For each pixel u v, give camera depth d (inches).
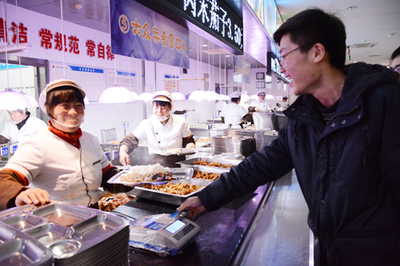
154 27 104.7
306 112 39.6
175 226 47.3
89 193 63.8
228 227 56.2
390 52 495.2
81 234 30.7
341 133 35.6
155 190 67.9
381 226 33.9
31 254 23.3
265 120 214.7
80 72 212.2
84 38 214.2
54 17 188.7
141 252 45.4
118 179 67.2
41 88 189.2
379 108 32.0
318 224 40.1
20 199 41.9
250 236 55.6
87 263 26.4
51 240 28.4
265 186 85.6
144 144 179.3
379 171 33.6
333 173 36.5
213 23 136.4
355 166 34.1
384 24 312.7
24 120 155.7
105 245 28.3
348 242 35.9
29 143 54.6
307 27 35.5
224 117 270.8
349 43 421.4
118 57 249.4
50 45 187.2
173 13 104.7
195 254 45.5
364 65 35.7
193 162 105.2
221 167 92.7
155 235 44.8
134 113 277.9
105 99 109.3
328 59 36.2
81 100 57.2
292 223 63.1
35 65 180.9
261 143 143.9
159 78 306.0
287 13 289.0
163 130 119.7
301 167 41.5
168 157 118.3
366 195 34.1
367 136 33.0
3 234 26.8
